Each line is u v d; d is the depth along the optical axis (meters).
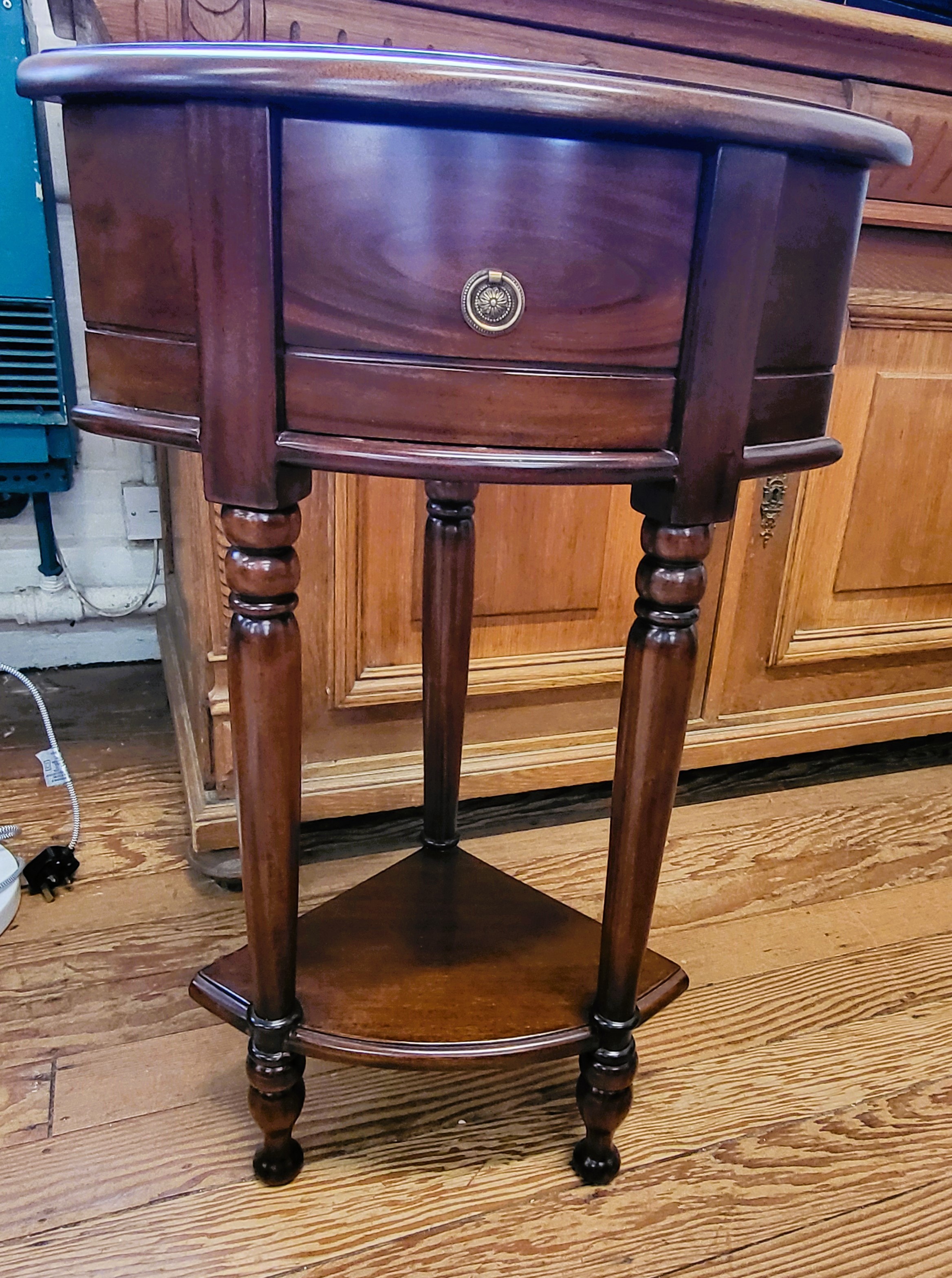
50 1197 0.64
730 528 1.08
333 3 0.73
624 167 0.44
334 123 0.42
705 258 0.46
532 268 0.45
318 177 0.43
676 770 0.57
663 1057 0.80
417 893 0.81
